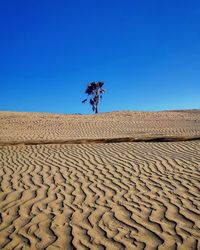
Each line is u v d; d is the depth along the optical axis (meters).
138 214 5.30
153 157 9.80
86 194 6.42
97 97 58.09
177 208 5.50
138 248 4.18
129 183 7.11
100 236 4.55
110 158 9.91
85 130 21.12
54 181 7.45
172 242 4.30
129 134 17.89
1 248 4.30
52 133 19.44
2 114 30.97
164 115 32.91
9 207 5.82
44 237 4.58
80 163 9.34
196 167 8.26
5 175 8.21
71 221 5.10
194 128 20.42
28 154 11.23
